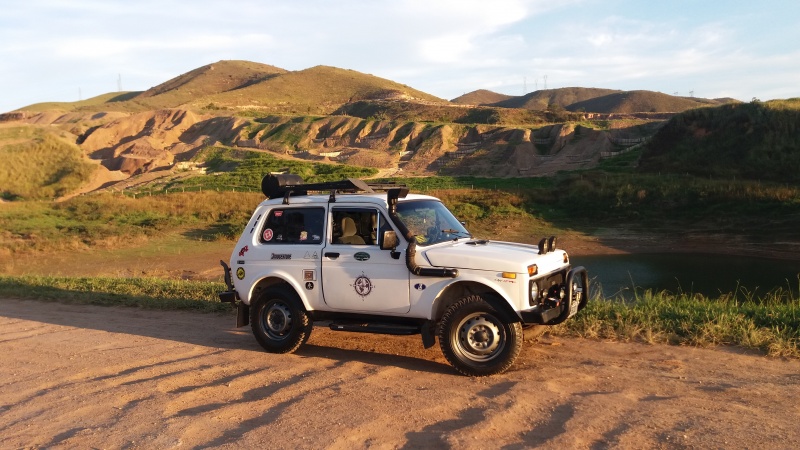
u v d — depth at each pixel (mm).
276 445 4488
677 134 55875
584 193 41875
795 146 46781
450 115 134125
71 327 9805
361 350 7488
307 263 7188
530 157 75062
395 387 5867
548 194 43375
